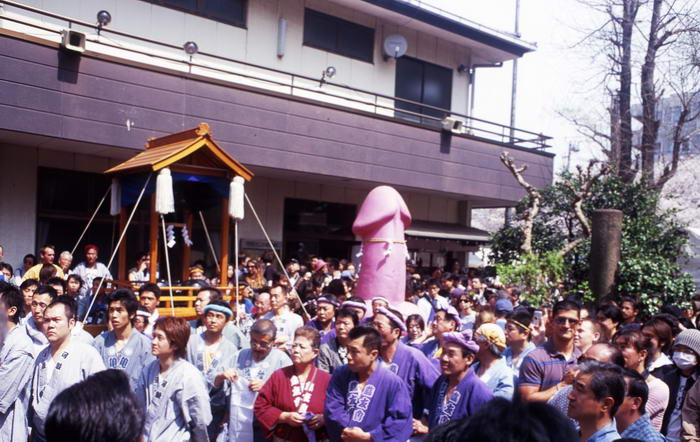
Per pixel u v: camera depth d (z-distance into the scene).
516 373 5.58
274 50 14.59
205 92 11.66
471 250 18.61
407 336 6.76
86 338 5.50
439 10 16.55
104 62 10.55
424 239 17.31
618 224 9.94
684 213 21.69
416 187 15.02
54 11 11.58
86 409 2.03
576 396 3.38
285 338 6.26
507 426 1.71
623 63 16.48
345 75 15.88
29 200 11.73
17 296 4.83
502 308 7.31
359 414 4.25
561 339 4.82
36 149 11.81
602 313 6.71
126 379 2.25
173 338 4.47
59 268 9.77
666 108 19.62
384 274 7.90
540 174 17.72
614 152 17.25
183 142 8.75
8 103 9.59
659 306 10.20
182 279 10.36
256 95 12.31
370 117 14.09
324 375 4.89
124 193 8.96
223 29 13.75
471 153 16.06
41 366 4.61
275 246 15.02
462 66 18.48
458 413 4.20
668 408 5.00
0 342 4.32
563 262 10.81
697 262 13.13
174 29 13.04
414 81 17.48
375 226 8.02
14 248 11.55
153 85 11.07
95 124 10.45
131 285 8.24
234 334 6.12
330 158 13.40
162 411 4.43
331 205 16.42
